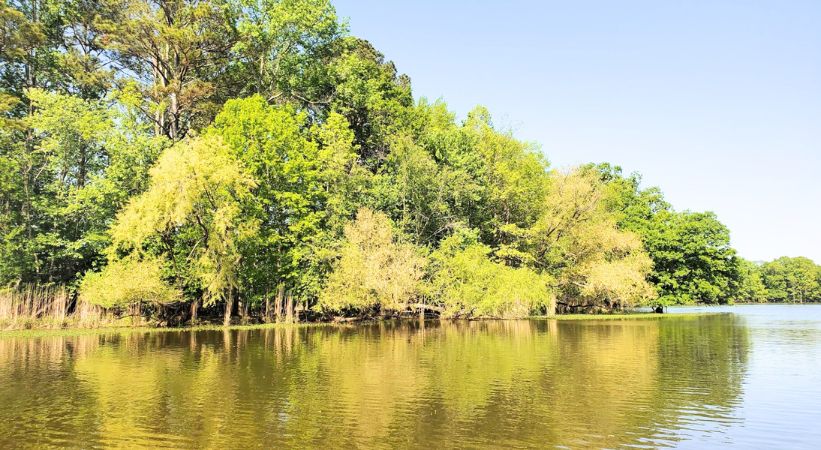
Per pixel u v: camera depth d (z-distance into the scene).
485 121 54.50
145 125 40.47
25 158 39.31
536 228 49.88
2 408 13.41
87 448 10.48
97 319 35.53
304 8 48.94
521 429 11.82
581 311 57.88
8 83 44.12
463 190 48.16
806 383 16.88
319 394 15.02
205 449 10.42
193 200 34.41
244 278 39.56
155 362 20.53
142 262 34.97
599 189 51.38
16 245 36.59
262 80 50.41
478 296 43.00
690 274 62.38
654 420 12.63
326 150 43.50
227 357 21.81
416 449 10.48
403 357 21.94
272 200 41.81
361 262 38.88
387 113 54.06
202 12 41.09
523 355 22.47
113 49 43.06
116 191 37.69
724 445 10.92
